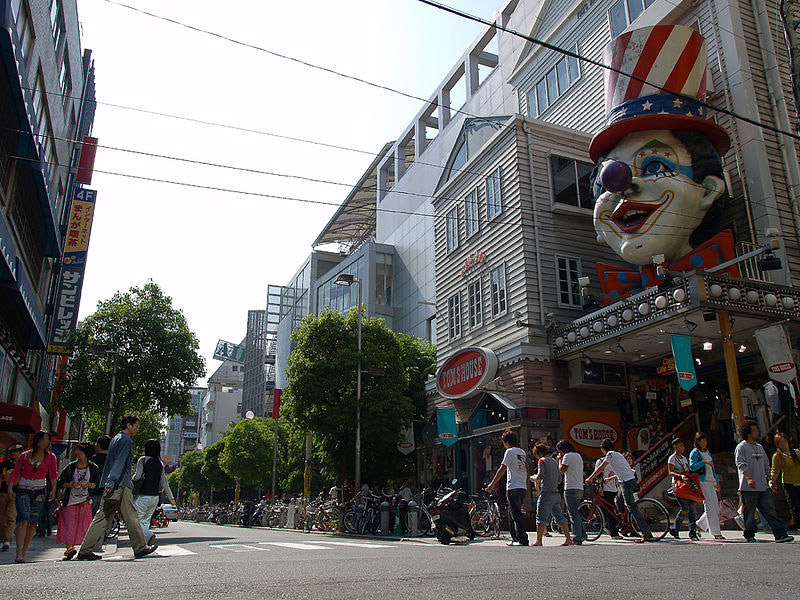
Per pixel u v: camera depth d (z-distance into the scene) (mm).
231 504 43500
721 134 16219
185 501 92125
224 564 6500
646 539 9883
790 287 15070
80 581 4973
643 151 16109
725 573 5262
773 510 9031
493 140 22016
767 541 9148
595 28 23953
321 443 26938
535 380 18391
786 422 14719
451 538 11672
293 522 26938
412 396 28484
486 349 19844
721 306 13992
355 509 19516
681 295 14172
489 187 22203
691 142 16078
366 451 26922
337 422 23766
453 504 11852
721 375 19109
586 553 7590
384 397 24406
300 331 25875
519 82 28953
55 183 24453
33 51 17531
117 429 25922
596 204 17281
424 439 24094
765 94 17969
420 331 42375
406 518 16750
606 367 18781
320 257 61406
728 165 18000
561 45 26047
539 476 9656
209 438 103562
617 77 17016
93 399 23672
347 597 4109
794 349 15820
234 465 48062
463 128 25047
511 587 4547
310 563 6590
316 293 57219
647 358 18625
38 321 22172
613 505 10992
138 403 25000
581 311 19984
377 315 45719
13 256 16906
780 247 16344
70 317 27016
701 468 9992
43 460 8461
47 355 30578
